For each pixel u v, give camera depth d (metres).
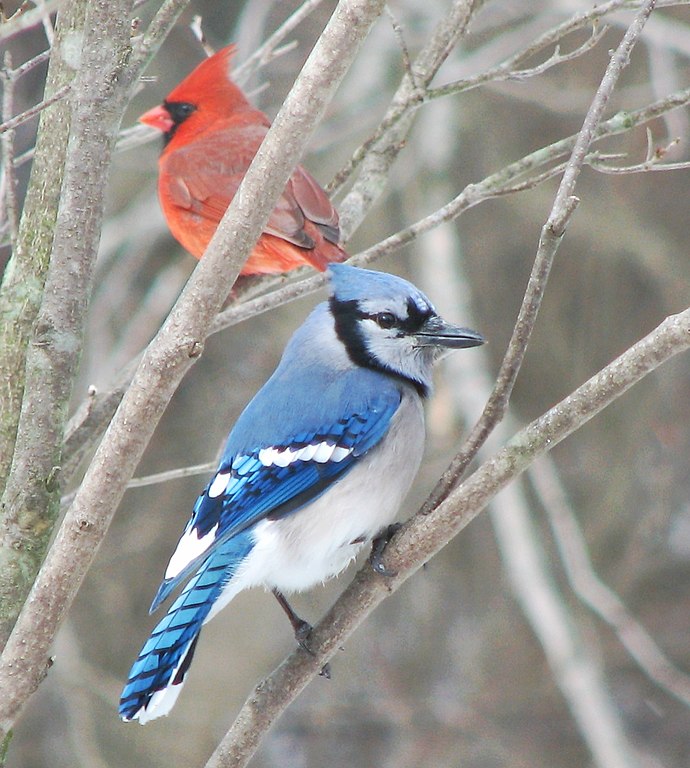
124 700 6.07
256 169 5.38
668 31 12.35
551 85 14.20
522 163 7.88
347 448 7.25
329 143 13.70
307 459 7.19
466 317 13.33
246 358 14.92
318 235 8.99
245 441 7.27
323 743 14.80
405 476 7.46
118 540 14.02
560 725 14.73
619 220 14.73
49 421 6.05
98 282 14.59
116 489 5.50
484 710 14.75
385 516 7.39
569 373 15.32
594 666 12.42
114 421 5.48
